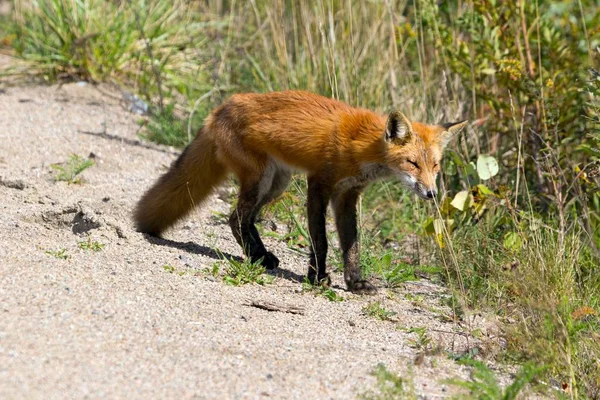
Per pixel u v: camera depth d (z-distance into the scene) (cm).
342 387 743
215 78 1673
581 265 1170
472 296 1058
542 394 819
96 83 1802
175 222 1150
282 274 1103
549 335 884
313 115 1084
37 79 1797
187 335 809
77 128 1561
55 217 1106
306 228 1258
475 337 949
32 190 1228
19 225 1052
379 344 880
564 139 1352
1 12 2178
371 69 1588
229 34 1834
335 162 1074
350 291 1072
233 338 823
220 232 1216
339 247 1212
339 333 896
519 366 887
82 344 748
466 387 750
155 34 1855
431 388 776
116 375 700
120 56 1823
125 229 1098
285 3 1767
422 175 1077
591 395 853
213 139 1125
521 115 1459
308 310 960
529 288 977
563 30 1617
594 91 1210
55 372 686
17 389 648
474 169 1232
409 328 956
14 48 1880
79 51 1789
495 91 1530
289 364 778
